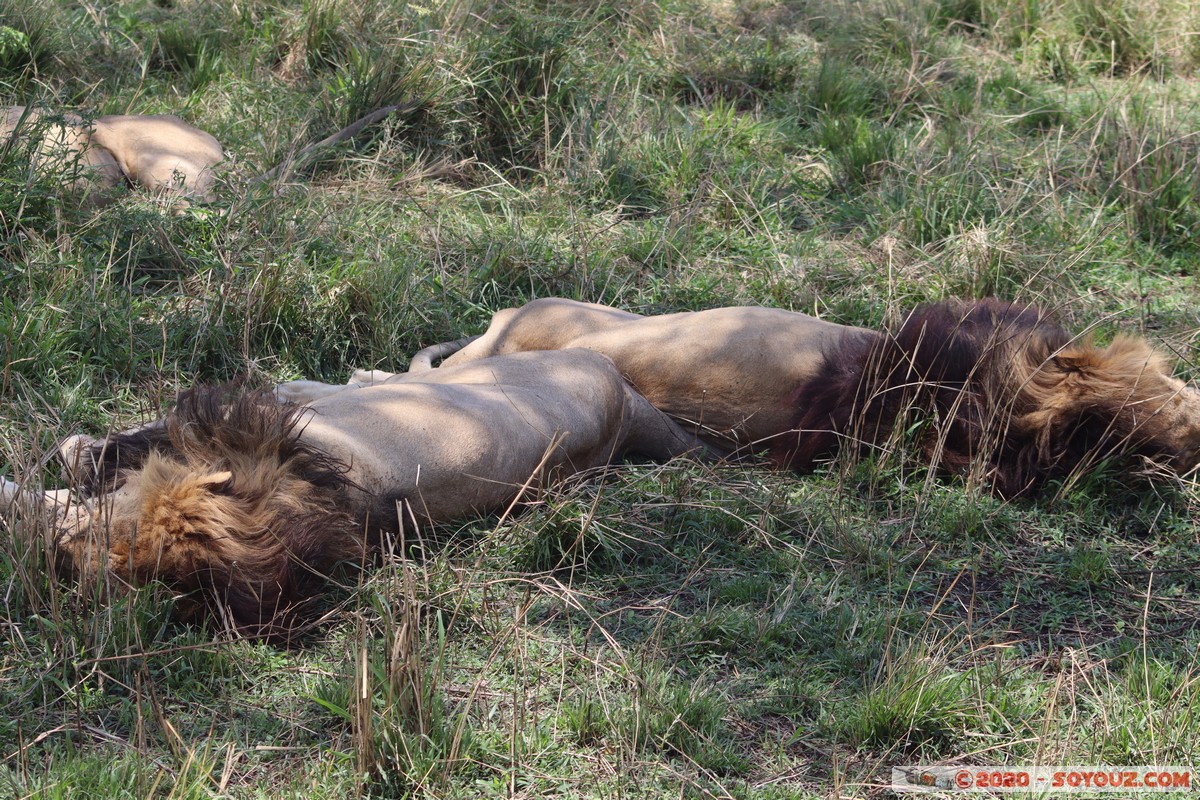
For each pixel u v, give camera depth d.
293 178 12.55
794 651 7.08
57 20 15.02
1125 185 13.13
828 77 15.77
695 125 14.55
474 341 9.96
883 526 8.39
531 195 13.08
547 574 7.21
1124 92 16.44
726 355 9.11
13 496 6.85
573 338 9.59
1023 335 8.73
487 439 7.82
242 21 16.11
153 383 9.23
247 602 6.67
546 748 6.12
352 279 10.57
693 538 8.17
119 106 13.93
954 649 7.00
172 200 11.57
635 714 6.18
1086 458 8.55
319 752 6.03
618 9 17.12
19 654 6.45
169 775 5.75
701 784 5.95
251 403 7.24
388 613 6.30
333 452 7.25
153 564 6.61
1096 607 7.64
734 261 12.23
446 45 14.31
